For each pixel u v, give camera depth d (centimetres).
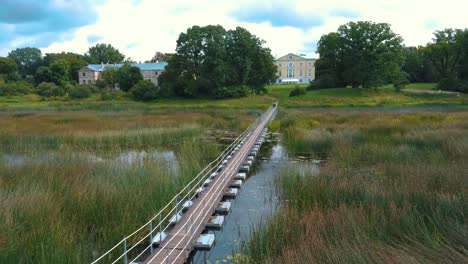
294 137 2156
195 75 7188
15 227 770
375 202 965
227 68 6750
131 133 2312
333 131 2309
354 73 7275
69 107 5350
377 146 1708
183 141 2275
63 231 781
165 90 6925
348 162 1501
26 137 2200
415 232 755
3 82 8788
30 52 13112
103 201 949
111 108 5256
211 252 808
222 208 1038
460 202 891
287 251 696
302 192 1102
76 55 12750
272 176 1482
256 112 4484
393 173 1259
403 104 5488
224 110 4841
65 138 2172
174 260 689
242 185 1352
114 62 13762
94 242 816
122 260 748
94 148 2025
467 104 5331
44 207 873
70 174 1205
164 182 1169
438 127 2200
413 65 9394
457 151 1549
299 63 11312
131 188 1070
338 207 963
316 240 731
